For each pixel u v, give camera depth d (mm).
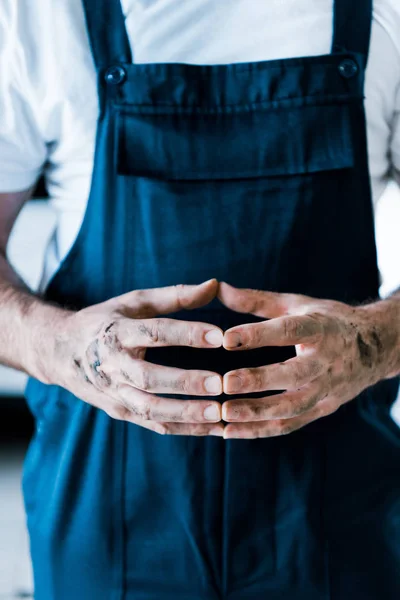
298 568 927
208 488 917
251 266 909
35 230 2498
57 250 994
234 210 905
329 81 899
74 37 878
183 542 921
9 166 952
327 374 782
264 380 722
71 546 937
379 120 935
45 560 956
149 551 927
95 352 778
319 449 934
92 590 937
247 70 894
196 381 719
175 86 889
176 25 895
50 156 962
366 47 906
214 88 899
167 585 930
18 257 2486
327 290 934
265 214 906
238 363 918
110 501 925
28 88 891
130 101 892
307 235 913
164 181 897
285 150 901
